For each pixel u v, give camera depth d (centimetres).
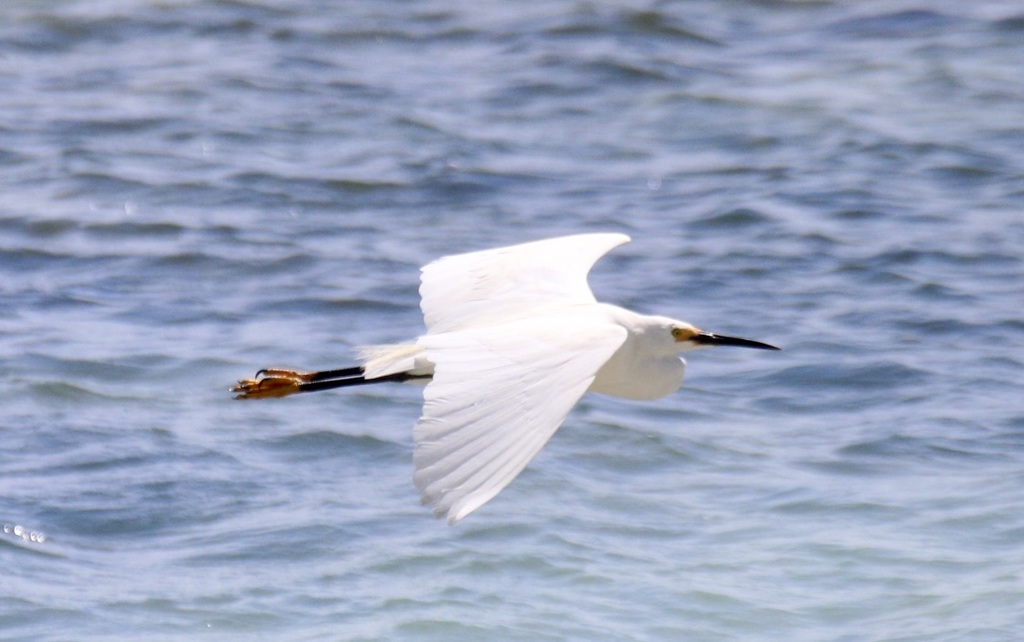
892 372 1350
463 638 919
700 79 2352
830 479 1145
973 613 948
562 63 2409
